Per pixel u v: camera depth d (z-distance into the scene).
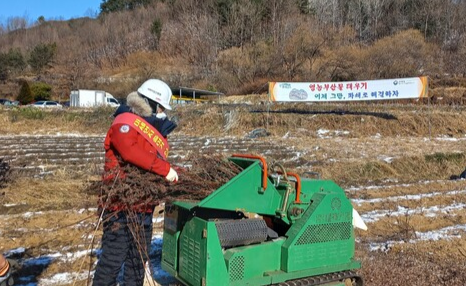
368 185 10.39
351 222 4.18
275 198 3.90
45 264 5.07
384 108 20.77
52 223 6.64
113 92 42.50
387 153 13.55
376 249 5.82
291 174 3.99
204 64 41.75
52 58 54.16
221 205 3.57
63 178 9.56
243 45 43.47
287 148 14.40
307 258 3.87
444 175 11.93
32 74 53.31
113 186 3.42
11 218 6.84
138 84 42.16
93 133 18.88
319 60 36.16
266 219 4.16
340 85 18.75
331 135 17.55
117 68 51.41
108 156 3.60
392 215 7.68
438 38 40.94
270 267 3.76
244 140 16.30
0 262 3.18
